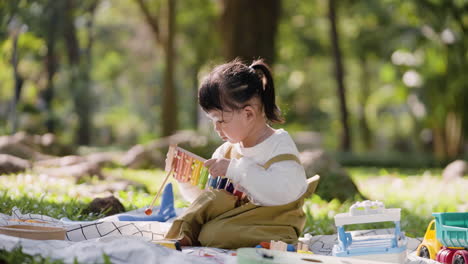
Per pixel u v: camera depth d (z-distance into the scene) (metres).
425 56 18.28
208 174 3.91
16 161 8.95
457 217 3.74
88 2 22.59
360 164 18.62
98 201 5.41
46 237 3.34
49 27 18.98
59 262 2.68
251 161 3.57
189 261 2.79
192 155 3.96
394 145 36.38
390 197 8.66
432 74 18.42
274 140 3.69
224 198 3.64
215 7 25.39
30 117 21.88
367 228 5.48
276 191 3.51
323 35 28.41
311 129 34.81
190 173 3.96
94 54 32.91
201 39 27.31
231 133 3.69
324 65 32.97
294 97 31.91
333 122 35.38
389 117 34.31
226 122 3.65
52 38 20.00
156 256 2.73
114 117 37.81
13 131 16.66
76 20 23.61
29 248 2.89
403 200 8.21
